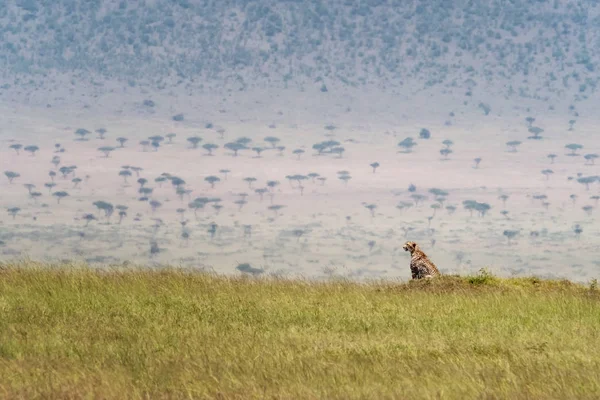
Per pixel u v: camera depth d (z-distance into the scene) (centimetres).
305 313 1585
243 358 1204
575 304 1723
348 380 1106
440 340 1366
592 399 1045
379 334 1411
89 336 1329
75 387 1045
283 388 1066
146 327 1405
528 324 1525
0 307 1536
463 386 1080
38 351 1219
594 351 1305
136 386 1063
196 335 1354
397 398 1034
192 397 1030
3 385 1043
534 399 1045
